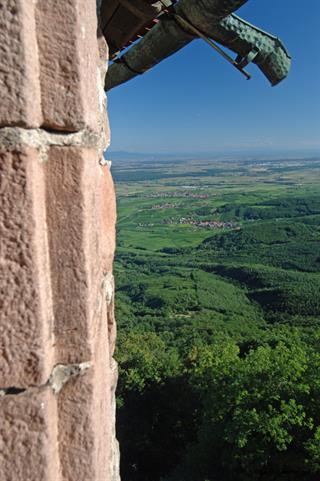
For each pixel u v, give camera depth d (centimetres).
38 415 90
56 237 92
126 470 1459
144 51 219
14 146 83
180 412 1563
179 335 3859
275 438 817
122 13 187
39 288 87
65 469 97
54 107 89
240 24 182
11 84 82
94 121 98
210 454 1026
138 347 2509
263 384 954
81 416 97
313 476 860
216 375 1050
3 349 87
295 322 4353
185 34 190
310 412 909
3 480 90
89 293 96
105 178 136
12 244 85
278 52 195
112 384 144
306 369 988
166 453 1473
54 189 92
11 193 84
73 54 89
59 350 95
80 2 89
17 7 81
